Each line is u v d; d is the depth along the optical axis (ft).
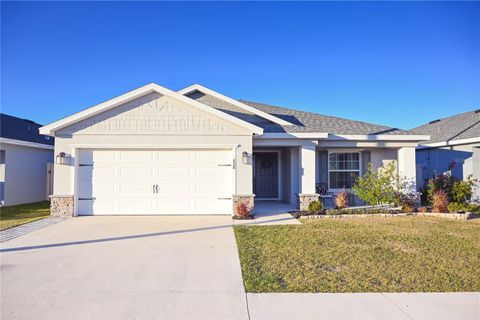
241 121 41.78
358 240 27.68
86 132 41.19
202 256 23.29
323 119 56.39
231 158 42.34
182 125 41.88
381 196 44.75
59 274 19.49
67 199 40.78
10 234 30.76
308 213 42.32
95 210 41.68
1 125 59.72
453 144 58.03
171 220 38.40
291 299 15.90
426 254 23.39
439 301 15.69
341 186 54.54
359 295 16.35
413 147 49.42
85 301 15.69
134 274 19.51
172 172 42.32
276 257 22.79
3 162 53.26
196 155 42.52
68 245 26.66
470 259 22.18
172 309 14.85
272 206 51.37
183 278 18.81
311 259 22.22
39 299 15.89
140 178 42.09
